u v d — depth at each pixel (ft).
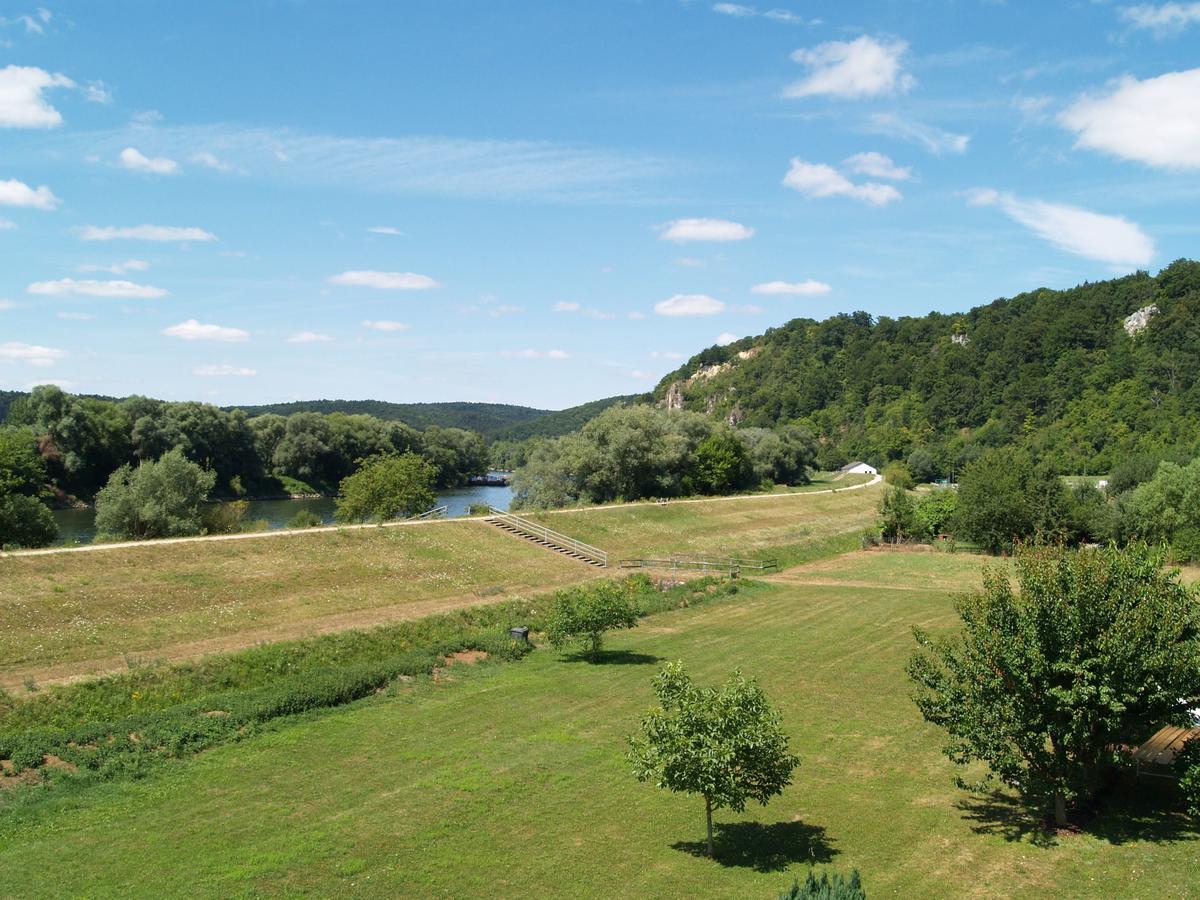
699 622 149.89
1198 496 212.64
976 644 65.98
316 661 112.68
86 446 329.11
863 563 220.23
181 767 80.18
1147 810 69.31
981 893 56.44
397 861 62.08
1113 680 59.72
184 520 186.09
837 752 85.92
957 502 242.37
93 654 103.96
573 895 57.16
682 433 362.94
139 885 58.13
